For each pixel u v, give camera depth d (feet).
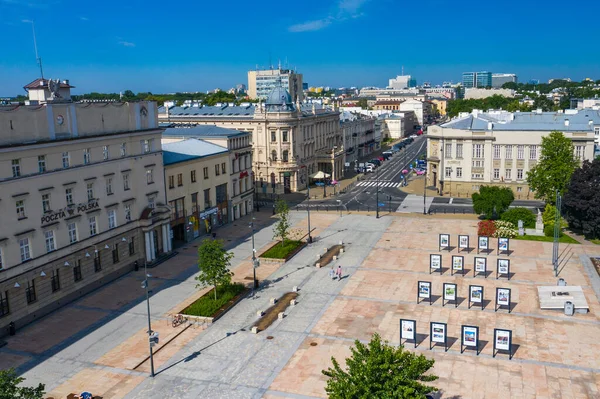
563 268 230.48
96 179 215.92
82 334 174.40
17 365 153.99
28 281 184.03
